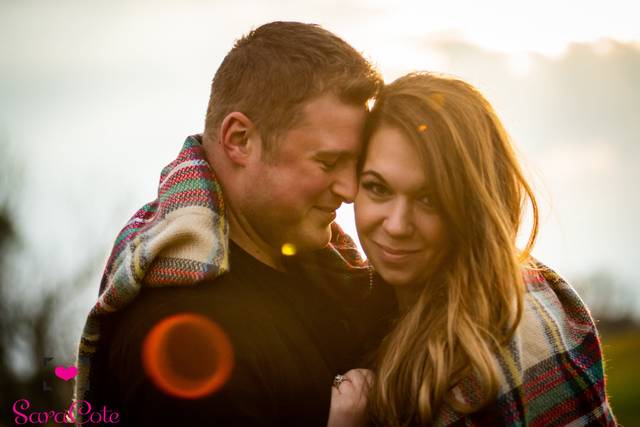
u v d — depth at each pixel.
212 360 1.82
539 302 2.20
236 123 2.04
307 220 2.09
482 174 2.01
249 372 1.83
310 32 2.06
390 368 2.01
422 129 1.96
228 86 2.10
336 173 2.06
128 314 1.95
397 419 1.96
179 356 1.81
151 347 1.83
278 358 1.91
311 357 2.00
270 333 1.94
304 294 2.17
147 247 1.93
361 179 2.06
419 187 1.98
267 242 2.14
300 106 2.00
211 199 2.00
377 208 2.03
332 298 2.23
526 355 2.07
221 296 1.92
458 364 1.95
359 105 2.05
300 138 2.01
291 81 2.00
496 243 2.00
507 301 2.01
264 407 1.83
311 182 2.04
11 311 11.65
